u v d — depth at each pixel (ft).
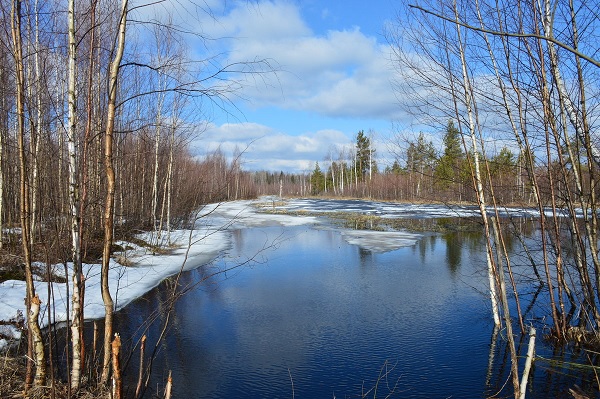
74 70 13.35
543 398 17.26
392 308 28.81
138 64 12.60
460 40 21.94
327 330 24.88
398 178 154.51
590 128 19.24
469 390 17.94
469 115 22.40
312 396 17.39
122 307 28.50
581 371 19.51
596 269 20.29
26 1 14.65
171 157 48.49
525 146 21.99
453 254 48.14
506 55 20.29
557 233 22.98
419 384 18.39
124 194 45.80
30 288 13.61
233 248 53.11
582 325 23.52
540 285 31.68
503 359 20.92
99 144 19.58
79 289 13.88
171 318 26.81
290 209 121.19
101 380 13.66
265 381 18.58
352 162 228.63
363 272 39.65
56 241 14.96
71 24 13.26
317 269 40.98
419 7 6.72
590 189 19.79
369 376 19.29
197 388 17.95
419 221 85.56
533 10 18.93
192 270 39.99
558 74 19.08
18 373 15.66
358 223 82.48
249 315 27.45
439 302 30.07
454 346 22.49
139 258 42.09
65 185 19.21
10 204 34.40
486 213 24.72
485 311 28.02
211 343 22.88
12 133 33.58
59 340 20.99
